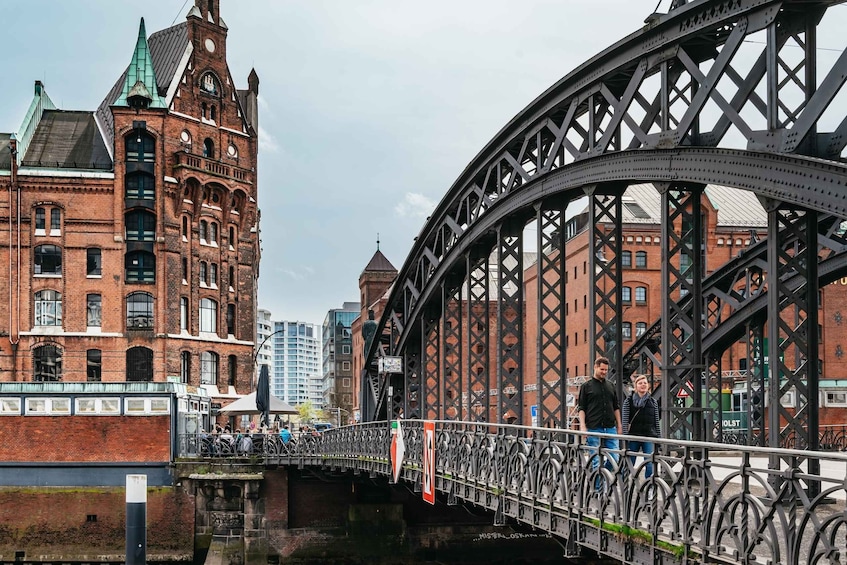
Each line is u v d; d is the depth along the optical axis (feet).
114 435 131.75
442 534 125.29
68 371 189.57
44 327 189.78
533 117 73.67
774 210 44.06
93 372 191.01
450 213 97.25
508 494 56.95
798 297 44.06
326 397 593.01
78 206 192.34
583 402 49.44
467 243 91.35
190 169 198.29
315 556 127.75
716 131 49.70
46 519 130.21
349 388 536.01
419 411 123.24
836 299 186.91
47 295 190.80
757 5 45.01
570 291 222.07
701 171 49.73
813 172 40.88
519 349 82.69
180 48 206.59
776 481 43.50
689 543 35.22
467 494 65.21
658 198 210.38
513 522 61.98
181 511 129.49
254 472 130.21
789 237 56.24
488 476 61.00
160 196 194.18
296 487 129.90
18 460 131.54
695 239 53.11
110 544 129.49
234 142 211.61
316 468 126.93
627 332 200.13
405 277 114.73
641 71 57.06
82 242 192.13
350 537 127.44
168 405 132.46
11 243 189.37
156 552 128.36
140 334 192.34
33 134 200.64
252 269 216.33
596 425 49.01
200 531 129.29
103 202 193.26
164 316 193.57
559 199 71.92
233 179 209.26
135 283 193.47
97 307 192.13
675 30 52.80
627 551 40.55
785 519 29.35
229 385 209.77
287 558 127.65
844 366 185.37
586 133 66.54
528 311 248.93
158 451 131.34
